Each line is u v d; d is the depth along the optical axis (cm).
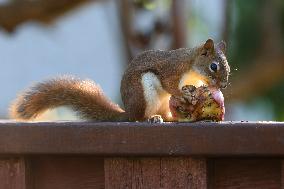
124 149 523
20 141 538
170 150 516
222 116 650
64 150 532
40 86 761
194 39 1997
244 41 2095
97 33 3319
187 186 520
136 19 1672
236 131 507
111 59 3309
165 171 524
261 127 504
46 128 536
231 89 2050
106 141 526
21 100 740
